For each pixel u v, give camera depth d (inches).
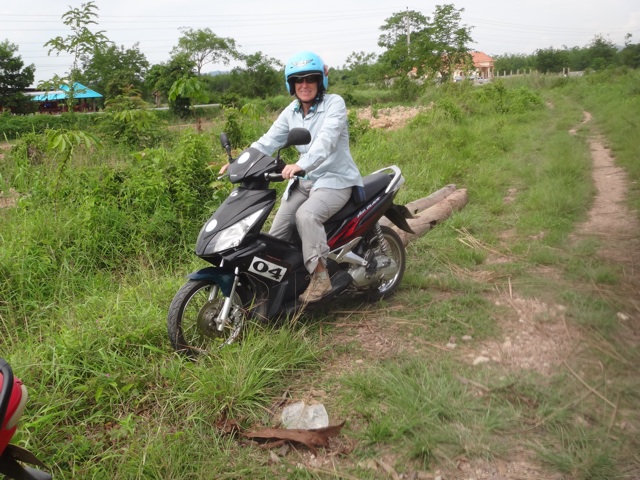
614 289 173.3
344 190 157.9
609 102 756.6
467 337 150.3
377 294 177.3
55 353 136.9
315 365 141.0
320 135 148.0
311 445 111.5
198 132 406.0
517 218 254.2
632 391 122.2
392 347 148.3
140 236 205.5
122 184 233.5
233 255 140.6
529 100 749.3
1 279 176.1
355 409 122.6
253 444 114.9
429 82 1477.6
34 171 288.2
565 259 199.5
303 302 155.8
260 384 128.9
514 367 134.6
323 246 152.6
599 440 107.7
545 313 159.6
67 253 192.1
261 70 2352.4
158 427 116.8
